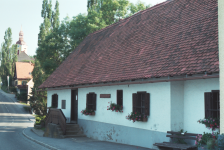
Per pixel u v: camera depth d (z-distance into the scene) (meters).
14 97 64.75
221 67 5.82
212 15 10.48
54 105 20.06
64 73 18.80
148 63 11.02
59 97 19.17
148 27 14.34
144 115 10.68
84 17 27.75
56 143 12.54
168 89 9.60
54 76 20.08
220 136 5.75
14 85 79.06
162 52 10.95
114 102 12.89
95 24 27.78
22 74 73.38
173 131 9.41
